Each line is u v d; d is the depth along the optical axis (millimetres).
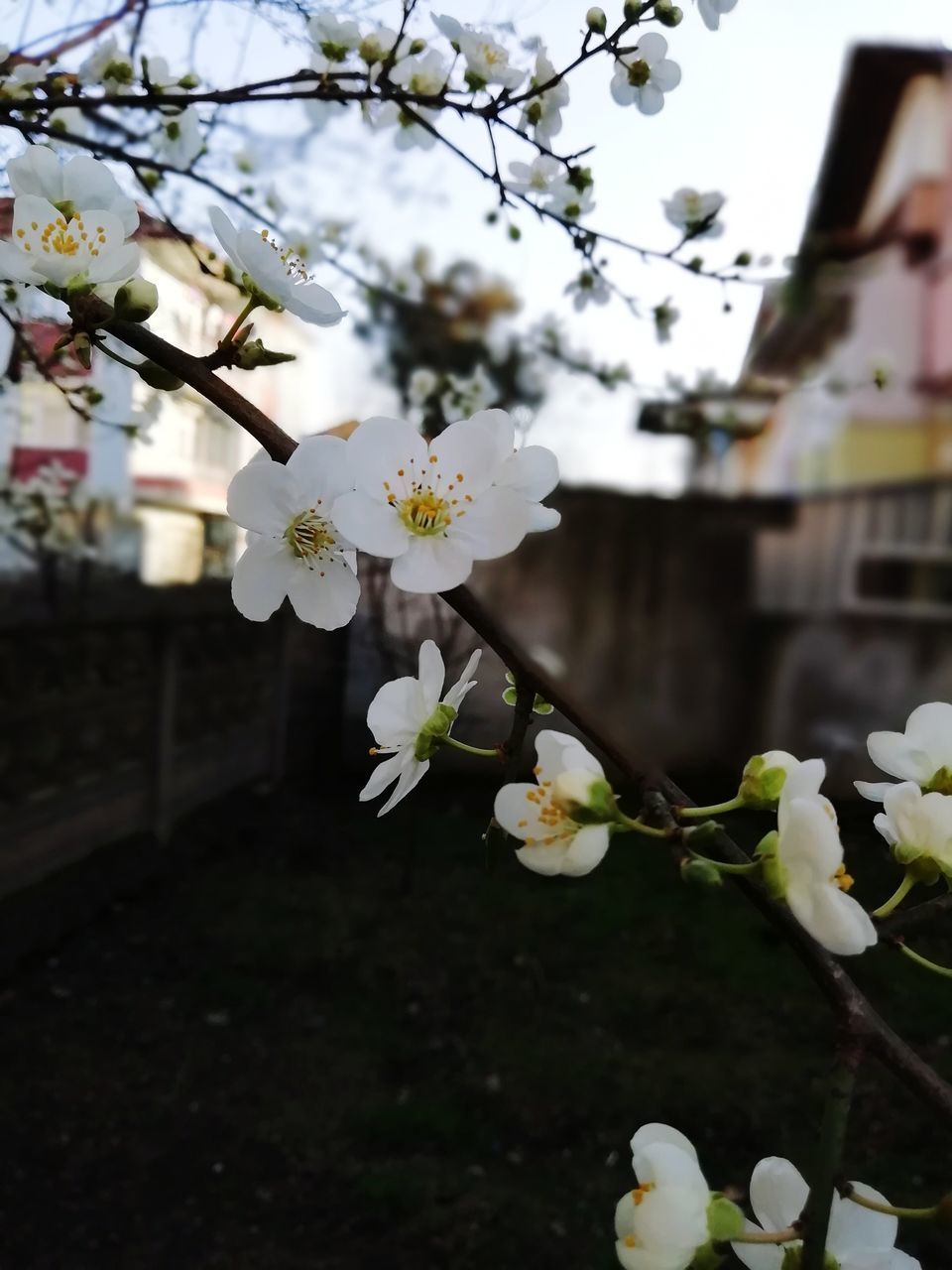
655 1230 108
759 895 107
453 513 123
